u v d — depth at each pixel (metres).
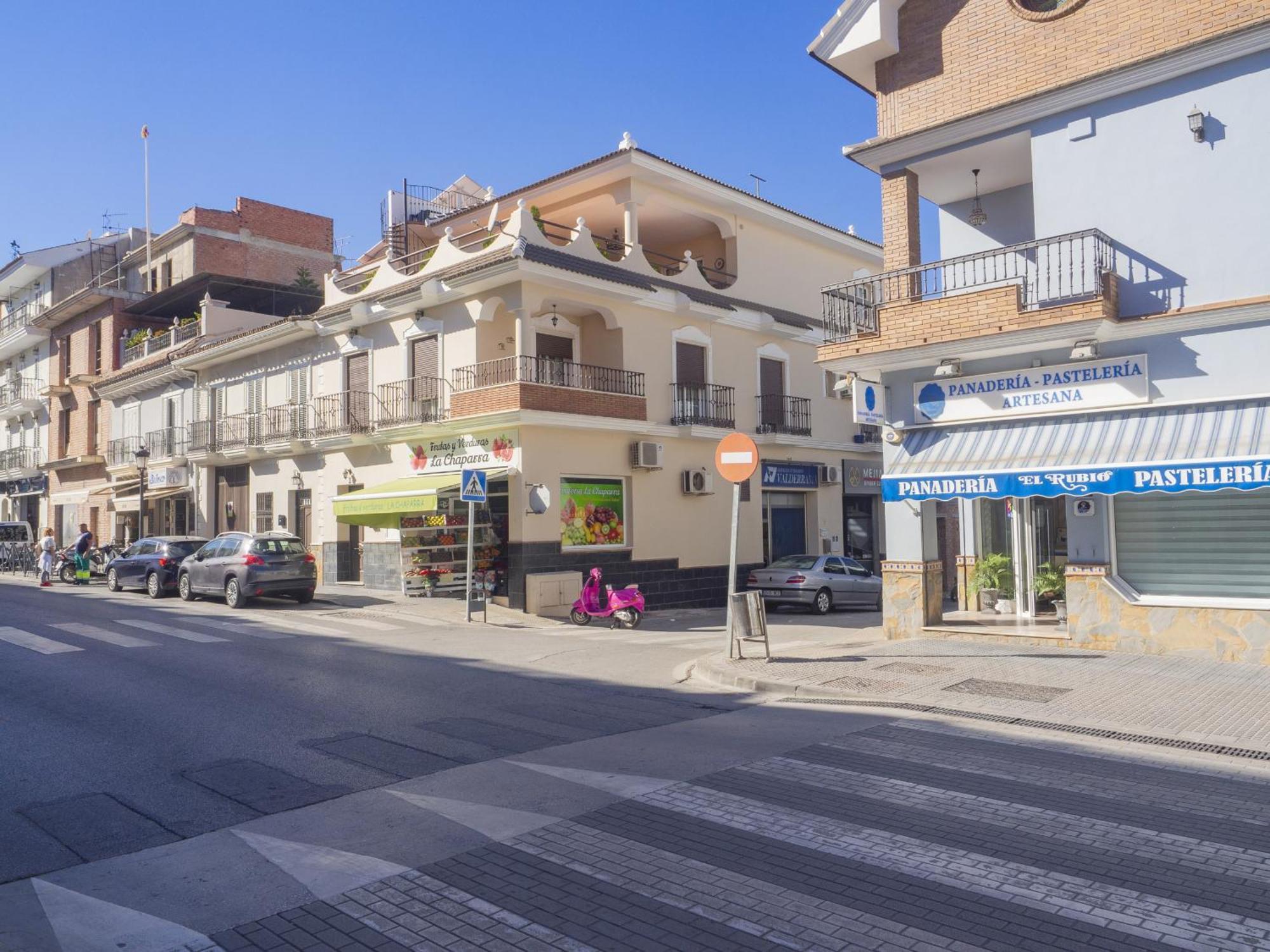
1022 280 13.35
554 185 23.91
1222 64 11.23
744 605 12.01
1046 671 10.52
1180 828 5.61
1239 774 6.82
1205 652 11.11
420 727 8.68
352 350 24.22
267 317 31.62
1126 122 11.92
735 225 25.83
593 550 20.97
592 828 5.76
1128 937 4.16
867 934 4.23
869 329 13.87
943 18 13.62
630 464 21.98
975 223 14.85
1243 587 11.12
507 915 4.52
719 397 24.16
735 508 12.31
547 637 15.96
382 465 23.44
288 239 38.47
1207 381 11.13
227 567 19.95
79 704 9.73
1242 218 11.07
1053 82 12.54
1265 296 10.72
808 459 26.95
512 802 6.32
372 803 6.38
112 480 35.97
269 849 5.52
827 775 6.85
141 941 4.35
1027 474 11.56
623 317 21.98
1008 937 4.18
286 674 11.58
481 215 26.47
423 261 22.70
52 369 41.38
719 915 4.46
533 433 19.77
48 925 4.55
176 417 31.83
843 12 14.01
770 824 5.75
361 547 24.23
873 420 13.56
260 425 27.20
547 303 21.17
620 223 25.80
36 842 5.71
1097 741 7.79
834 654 12.22
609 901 4.66
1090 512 12.04
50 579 26.56
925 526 13.73
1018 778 6.73
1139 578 11.82
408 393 22.42
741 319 24.83
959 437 12.88
